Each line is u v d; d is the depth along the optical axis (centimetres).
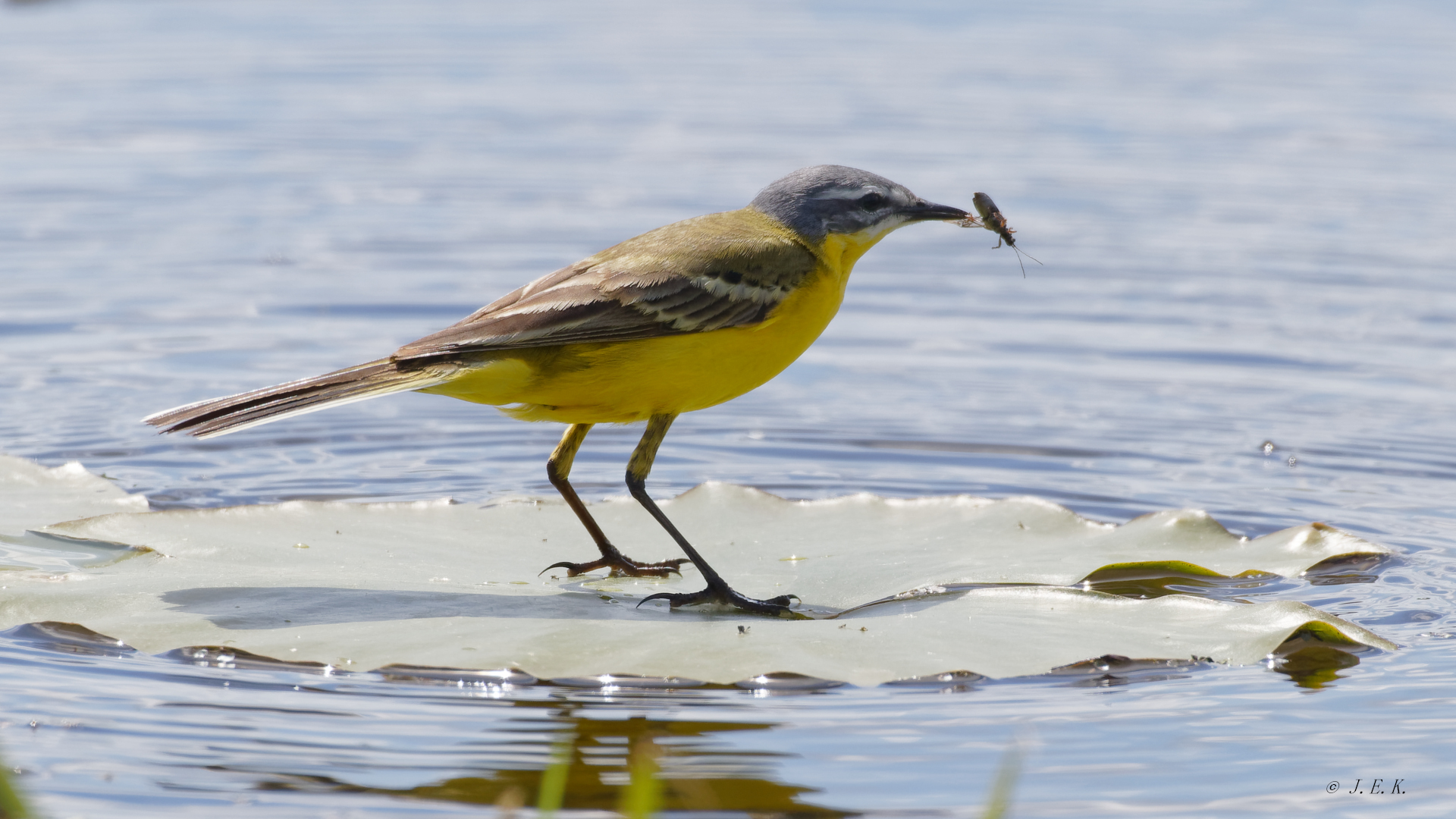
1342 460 1343
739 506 1163
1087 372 1630
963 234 2244
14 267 1917
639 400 996
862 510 1153
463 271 1945
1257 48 3222
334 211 2167
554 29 3394
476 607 912
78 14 3372
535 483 1275
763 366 1033
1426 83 2908
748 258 1012
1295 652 878
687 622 902
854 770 711
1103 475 1312
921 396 1562
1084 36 3362
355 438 1417
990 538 1078
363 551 1027
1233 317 1814
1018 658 827
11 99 2675
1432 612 947
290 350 1650
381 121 2641
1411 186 2330
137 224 2100
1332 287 1911
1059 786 696
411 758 718
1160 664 846
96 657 841
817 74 3022
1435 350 1680
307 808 665
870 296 1953
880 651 839
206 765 705
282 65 2986
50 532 1038
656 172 2364
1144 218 2198
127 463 1298
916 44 3284
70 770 696
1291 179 2372
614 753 728
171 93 2753
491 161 2427
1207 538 1069
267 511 1096
